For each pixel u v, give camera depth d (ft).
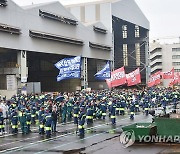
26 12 181.88
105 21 264.11
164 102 138.82
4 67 191.21
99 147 62.64
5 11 167.94
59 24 207.31
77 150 60.18
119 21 285.02
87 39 234.58
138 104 139.95
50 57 240.32
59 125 96.22
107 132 81.87
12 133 80.94
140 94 165.48
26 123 80.79
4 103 95.45
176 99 158.92
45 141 69.51
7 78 181.27
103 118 111.14
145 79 310.45
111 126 93.04
